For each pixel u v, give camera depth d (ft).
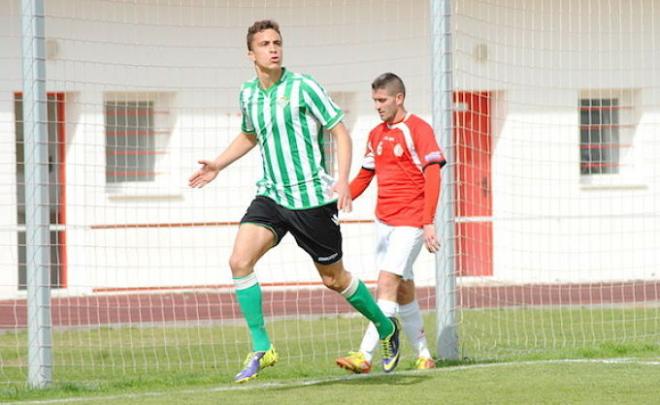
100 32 176.14
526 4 182.39
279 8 184.24
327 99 81.30
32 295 98.99
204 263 181.37
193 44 179.52
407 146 96.22
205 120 181.06
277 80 81.97
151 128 181.57
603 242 197.16
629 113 195.00
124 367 111.45
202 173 85.76
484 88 183.93
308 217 82.17
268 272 181.78
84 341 131.54
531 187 191.93
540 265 193.47
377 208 98.84
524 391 83.46
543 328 135.95
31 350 98.84
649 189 198.29
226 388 89.92
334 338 132.16
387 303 95.30
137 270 163.02
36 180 98.99
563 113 190.70
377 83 97.14
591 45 185.47
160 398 84.79
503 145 188.75
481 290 174.19
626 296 170.91
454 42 127.65
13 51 174.19
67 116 176.86
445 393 83.05
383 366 94.68
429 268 189.78
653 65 191.93
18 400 90.12
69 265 162.20
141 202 180.65
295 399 81.46
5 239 175.52
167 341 131.95
